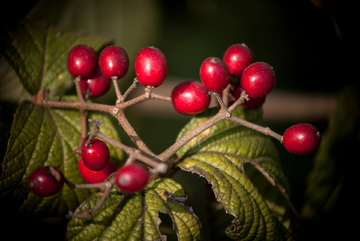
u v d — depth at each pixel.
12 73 0.21
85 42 0.21
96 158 0.17
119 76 0.18
